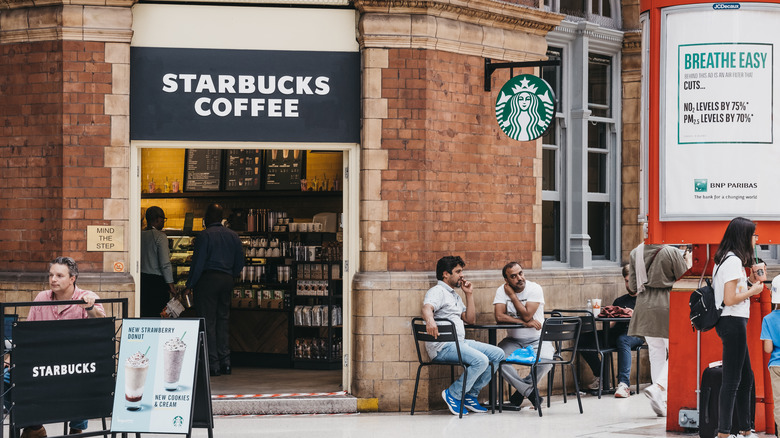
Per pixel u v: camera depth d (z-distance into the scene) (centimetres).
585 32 1263
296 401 1023
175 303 1234
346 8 1038
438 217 1055
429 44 1040
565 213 1269
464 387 1005
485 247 1106
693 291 859
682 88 859
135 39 1009
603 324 1194
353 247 1045
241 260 1209
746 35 845
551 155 1265
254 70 1025
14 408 712
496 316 1075
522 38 1140
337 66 1037
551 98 1010
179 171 1380
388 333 1029
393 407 1033
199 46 1018
